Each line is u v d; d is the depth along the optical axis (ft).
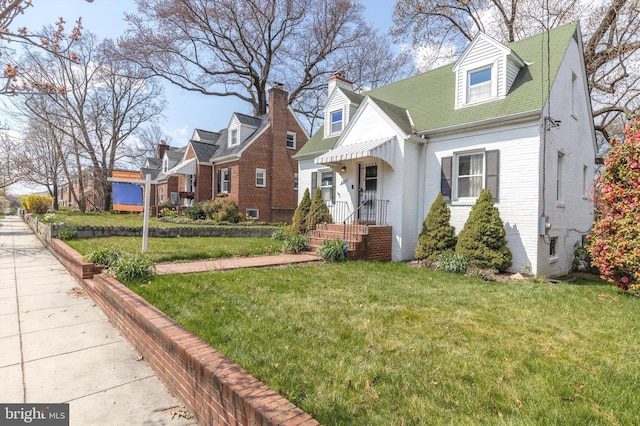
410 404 8.18
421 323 13.80
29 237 49.98
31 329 14.42
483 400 8.45
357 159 37.47
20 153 66.23
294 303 15.93
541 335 12.94
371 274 23.63
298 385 8.77
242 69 89.15
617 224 19.93
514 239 28.07
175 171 70.95
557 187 31.24
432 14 57.41
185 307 14.66
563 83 31.68
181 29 75.92
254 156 65.00
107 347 12.79
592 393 8.91
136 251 27.37
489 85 31.68
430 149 34.24
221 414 7.61
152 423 8.51
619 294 19.77
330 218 40.75
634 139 19.93
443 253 28.45
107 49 72.08
